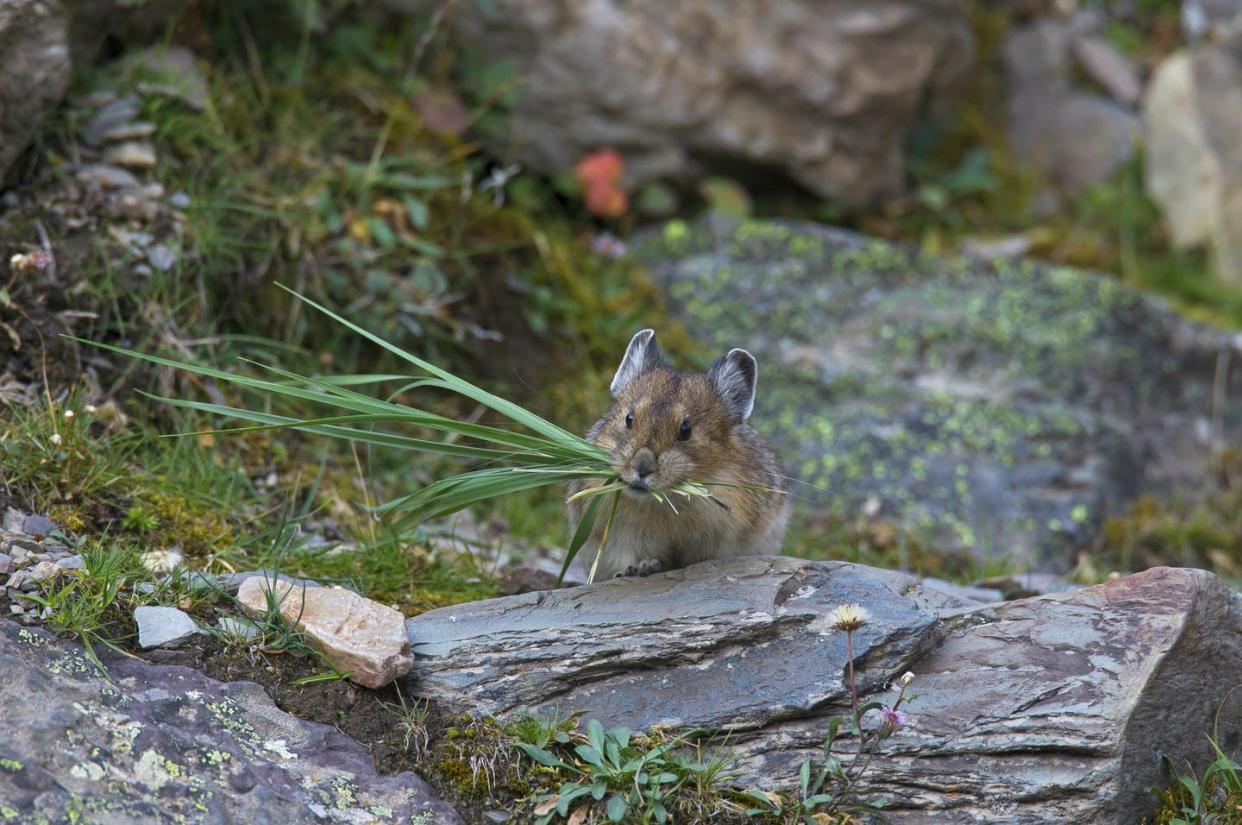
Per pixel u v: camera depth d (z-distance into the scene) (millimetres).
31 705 7055
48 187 11539
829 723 7832
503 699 8078
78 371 10648
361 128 14500
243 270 12445
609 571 9883
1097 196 19188
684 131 16875
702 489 8984
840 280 16438
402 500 8766
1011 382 15438
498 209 15078
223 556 9367
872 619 8328
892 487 14352
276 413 12016
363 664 7961
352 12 15609
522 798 7602
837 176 17531
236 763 7230
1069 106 19984
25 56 10977
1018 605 8633
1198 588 8336
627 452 8984
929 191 18375
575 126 16641
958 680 8133
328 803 7227
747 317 16016
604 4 16281
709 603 8539
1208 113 18984
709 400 9688
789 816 7598
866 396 15320
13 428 9570
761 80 16891
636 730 7926
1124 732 7680
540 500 13227
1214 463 15625
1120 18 21781
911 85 17438
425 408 13266
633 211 17297
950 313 16062
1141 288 18156
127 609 8180
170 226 11859
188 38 13789
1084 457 14719
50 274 10867
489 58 16203
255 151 13445
